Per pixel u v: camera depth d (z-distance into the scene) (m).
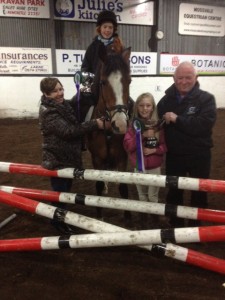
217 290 2.00
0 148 5.62
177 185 2.07
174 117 2.30
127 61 2.48
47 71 8.38
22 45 8.12
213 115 2.33
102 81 2.44
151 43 9.43
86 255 2.42
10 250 2.19
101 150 2.74
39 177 4.24
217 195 3.53
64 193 2.52
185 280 2.11
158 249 2.02
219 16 9.98
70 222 2.24
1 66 7.93
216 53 10.42
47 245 2.10
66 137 2.36
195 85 2.36
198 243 2.55
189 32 9.73
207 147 2.49
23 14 7.89
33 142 6.04
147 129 2.49
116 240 1.97
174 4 9.23
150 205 2.24
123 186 2.88
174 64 9.66
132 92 9.20
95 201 2.37
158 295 1.96
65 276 2.17
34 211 2.34
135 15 8.94
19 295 1.99
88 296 1.97
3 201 2.43
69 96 8.68
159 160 2.62
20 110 8.28
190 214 2.16
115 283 2.08
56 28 8.34
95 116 2.72
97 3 8.48
